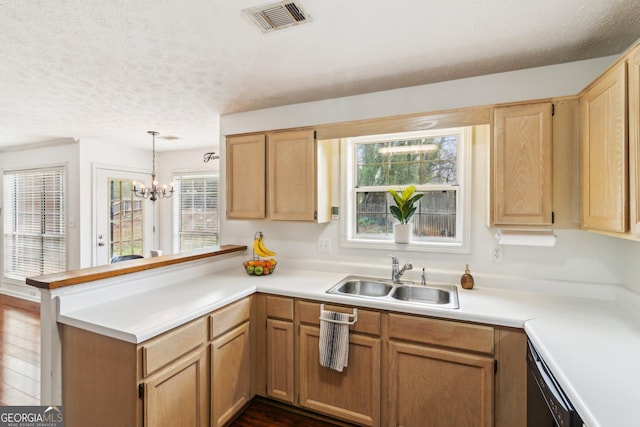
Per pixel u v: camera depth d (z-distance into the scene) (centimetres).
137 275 202
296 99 256
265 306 219
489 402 163
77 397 161
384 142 261
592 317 160
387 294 210
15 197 470
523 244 189
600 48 175
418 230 249
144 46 172
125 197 461
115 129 354
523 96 200
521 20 149
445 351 172
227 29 155
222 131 299
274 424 205
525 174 178
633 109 123
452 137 241
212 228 473
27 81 219
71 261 413
